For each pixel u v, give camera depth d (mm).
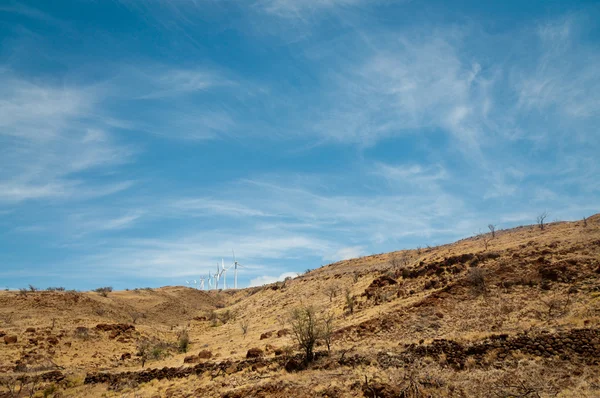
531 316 36156
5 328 61656
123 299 107188
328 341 38375
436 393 25469
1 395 40844
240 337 61094
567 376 25172
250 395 30281
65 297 84500
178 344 63750
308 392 28438
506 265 47500
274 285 106062
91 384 43469
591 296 36375
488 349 30047
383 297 53531
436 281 50969
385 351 33625
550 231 65250
